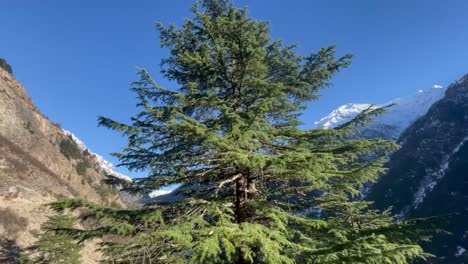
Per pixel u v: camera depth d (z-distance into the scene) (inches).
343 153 359.6
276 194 362.6
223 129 363.3
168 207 330.3
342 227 311.6
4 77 2807.6
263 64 386.9
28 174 1927.9
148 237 240.8
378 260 250.1
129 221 321.4
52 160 2416.3
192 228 270.7
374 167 319.9
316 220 295.9
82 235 320.8
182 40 414.0
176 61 409.7
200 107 383.2
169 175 361.7
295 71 414.3
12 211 1503.4
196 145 346.6
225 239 221.3
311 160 277.3
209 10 430.9
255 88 364.2
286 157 272.1
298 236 310.3
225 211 320.5
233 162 304.2
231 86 389.7
